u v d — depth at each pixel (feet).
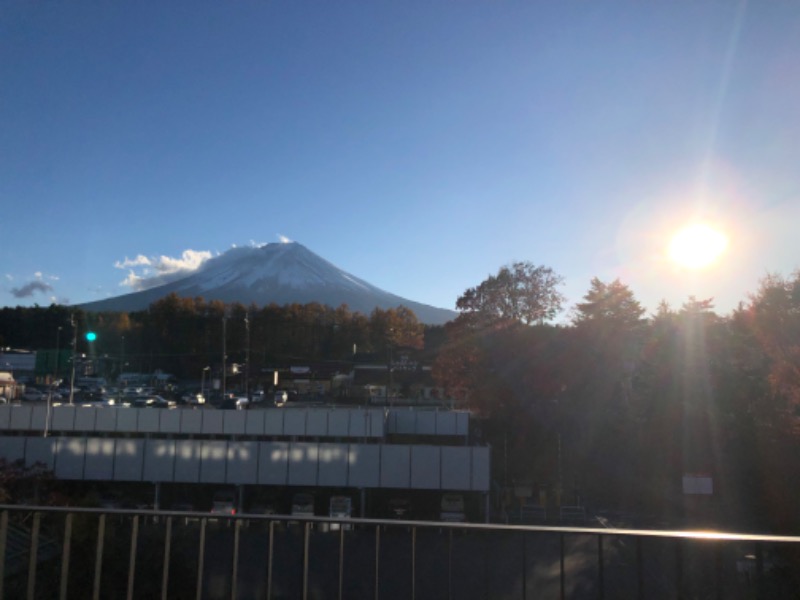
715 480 80.53
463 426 113.39
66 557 13.88
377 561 14.12
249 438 100.12
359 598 38.73
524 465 107.34
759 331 96.68
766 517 69.46
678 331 98.48
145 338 285.23
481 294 136.77
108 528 31.12
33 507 13.88
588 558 48.60
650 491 86.99
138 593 28.30
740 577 29.63
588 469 101.96
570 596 40.29
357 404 187.52
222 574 42.11
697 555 21.01
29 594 13.64
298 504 75.36
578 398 116.78
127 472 75.31
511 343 121.70
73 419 98.17
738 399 86.38
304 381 241.55
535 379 116.06
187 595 29.71
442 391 214.90
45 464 73.97
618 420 111.14
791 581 26.17
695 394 92.17
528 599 39.65
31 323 287.28
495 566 46.32
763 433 73.77
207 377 275.59
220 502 75.05
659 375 98.32
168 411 99.40
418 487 75.36
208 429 99.40
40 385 212.64
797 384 71.87
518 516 77.36
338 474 75.82
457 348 137.39
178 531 34.06
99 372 274.57
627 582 42.29
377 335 299.17
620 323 121.19
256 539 51.72
